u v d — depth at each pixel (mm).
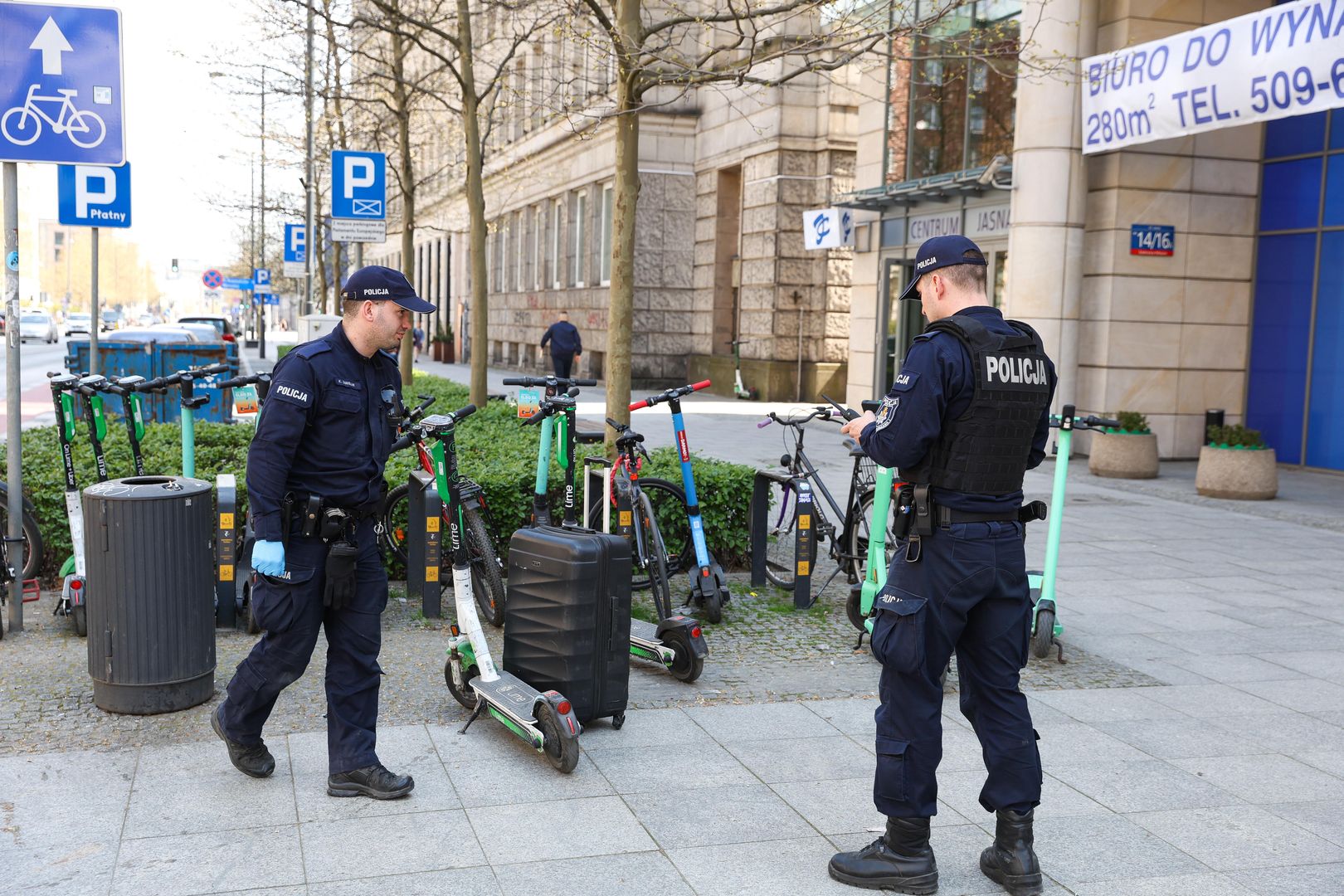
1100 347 14656
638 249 26375
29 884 3287
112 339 15523
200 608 4766
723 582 6629
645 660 5781
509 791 4059
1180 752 4641
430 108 26391
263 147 24266
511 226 37938
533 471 7422
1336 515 11023
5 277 5699
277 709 4836
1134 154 14312
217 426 9203
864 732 4766
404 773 4191
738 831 3775
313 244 26781
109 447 8094
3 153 5531
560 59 18047
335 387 3773
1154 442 13320
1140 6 14008
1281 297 14695
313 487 3799
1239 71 11898
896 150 18484
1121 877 3531
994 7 15906
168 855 3492
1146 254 14508
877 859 3416
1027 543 9383
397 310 3830
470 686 4723
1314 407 14359
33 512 6543
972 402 3271
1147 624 6797
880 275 19031
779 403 22250
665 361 26875
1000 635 3424
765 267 22828
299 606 3818
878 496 5840
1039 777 3443
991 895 3402
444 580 7117
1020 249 14664
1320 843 3803
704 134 25969
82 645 5664
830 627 6523
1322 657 6148
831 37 8039
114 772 4121
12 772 4090
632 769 4293
